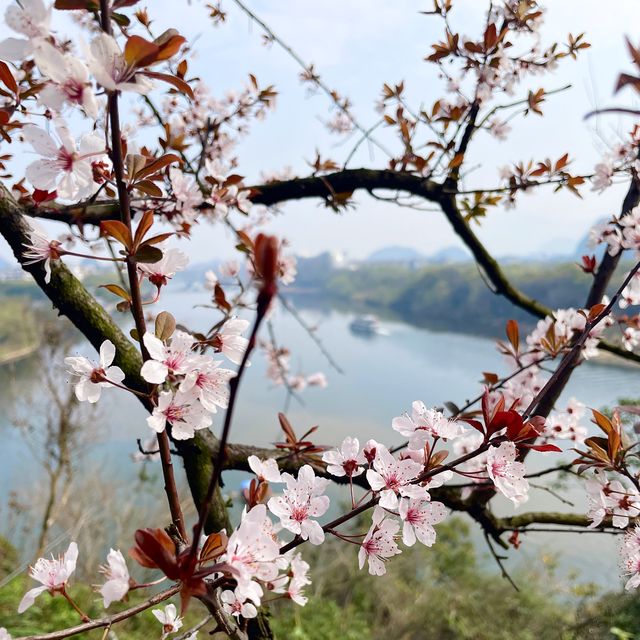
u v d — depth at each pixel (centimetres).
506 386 183
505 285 224
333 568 728
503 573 156
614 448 104
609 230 170
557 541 834
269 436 1362
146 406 77
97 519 678
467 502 154
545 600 683
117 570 58
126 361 117
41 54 57
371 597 717
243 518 63
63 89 59
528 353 180
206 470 124
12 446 1241
